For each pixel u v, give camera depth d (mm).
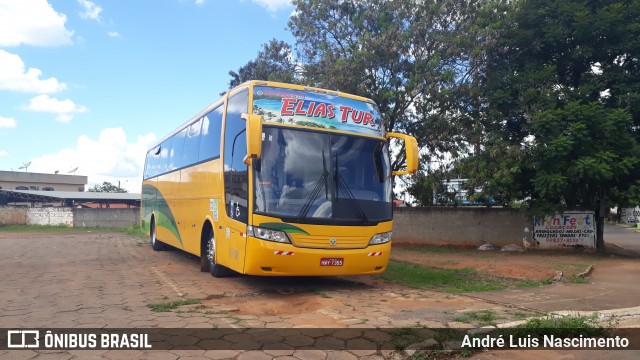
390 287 8734
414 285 8922
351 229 7754
